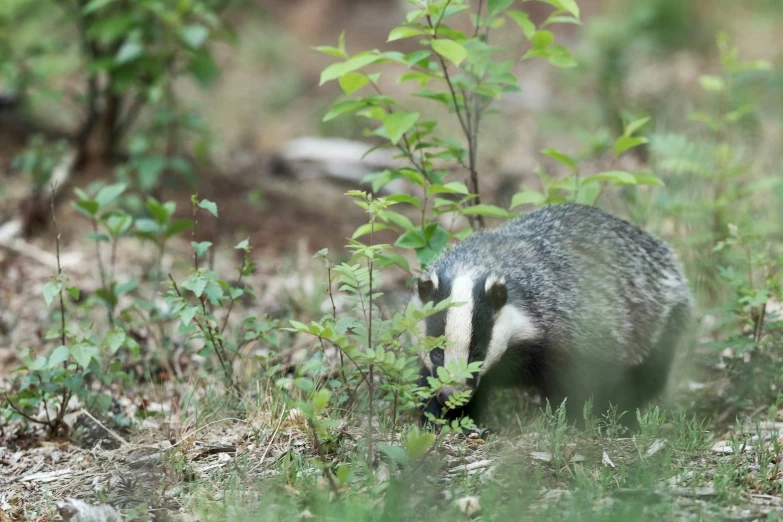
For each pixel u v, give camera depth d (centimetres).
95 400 996
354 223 1769
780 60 2653
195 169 1858
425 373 973
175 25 1560
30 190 1656
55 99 1734
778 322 1095
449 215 1700
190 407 1027
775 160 1806
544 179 1253
